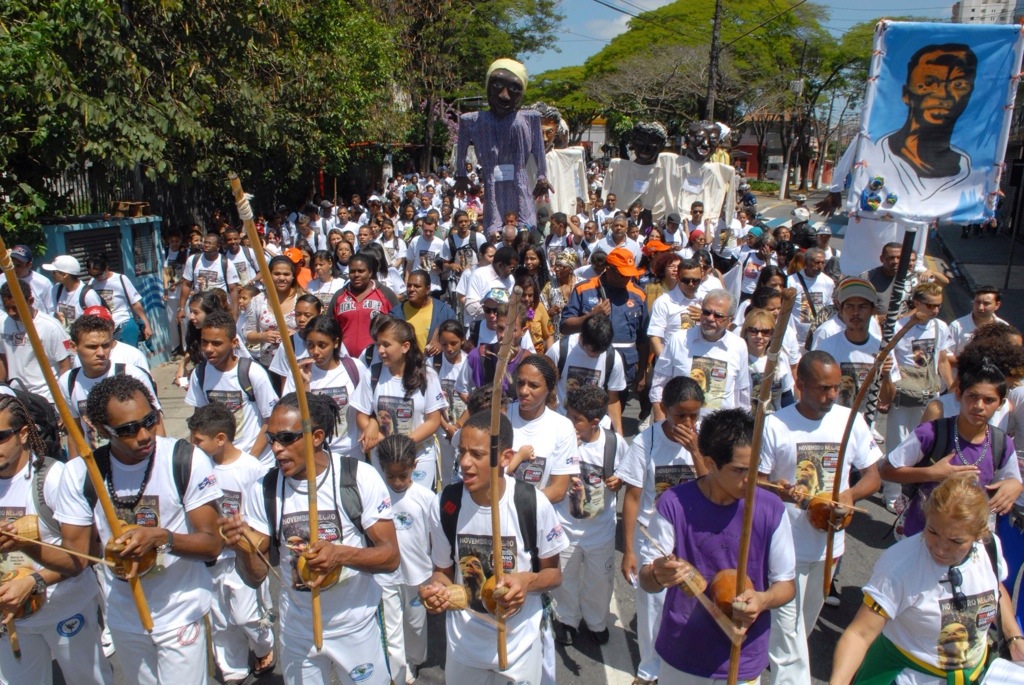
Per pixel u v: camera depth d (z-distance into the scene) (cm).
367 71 1903
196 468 356
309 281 923
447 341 610
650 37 4291
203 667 372
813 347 641
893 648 330
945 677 321
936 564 315
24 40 880
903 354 655
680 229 1298
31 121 933
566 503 466
